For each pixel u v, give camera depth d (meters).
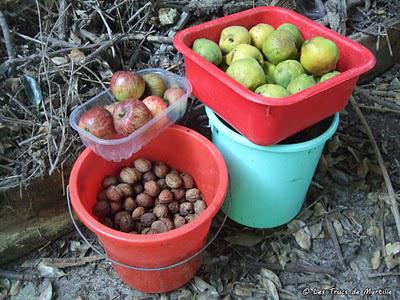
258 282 1.45
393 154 1.83
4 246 1.44
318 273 1.48
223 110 1.29
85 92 1.59
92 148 1.26
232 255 1.52
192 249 1.26
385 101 1.99
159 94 1.40
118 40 1.66
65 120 1.47
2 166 1.41
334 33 1.38
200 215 1.15
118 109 1.24
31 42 1.67
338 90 1.21
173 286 1.39
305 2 2.07
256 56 1.34
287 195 1.44
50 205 1.48
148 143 1.44
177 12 1.83
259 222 1.53
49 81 1.52
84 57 1.59
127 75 1.32
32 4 1.73
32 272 1.47
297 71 1.30
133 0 1.79
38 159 1.41
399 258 1.51
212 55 1.34
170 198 1.38
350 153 1.80
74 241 1.55
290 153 1.28
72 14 1.73
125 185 1.39
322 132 1.43
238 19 1.47
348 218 1.62
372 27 2.00
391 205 1.63
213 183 1.37
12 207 1.40
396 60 2.18
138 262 1.24
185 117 1.64
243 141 1.29
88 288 1.44
